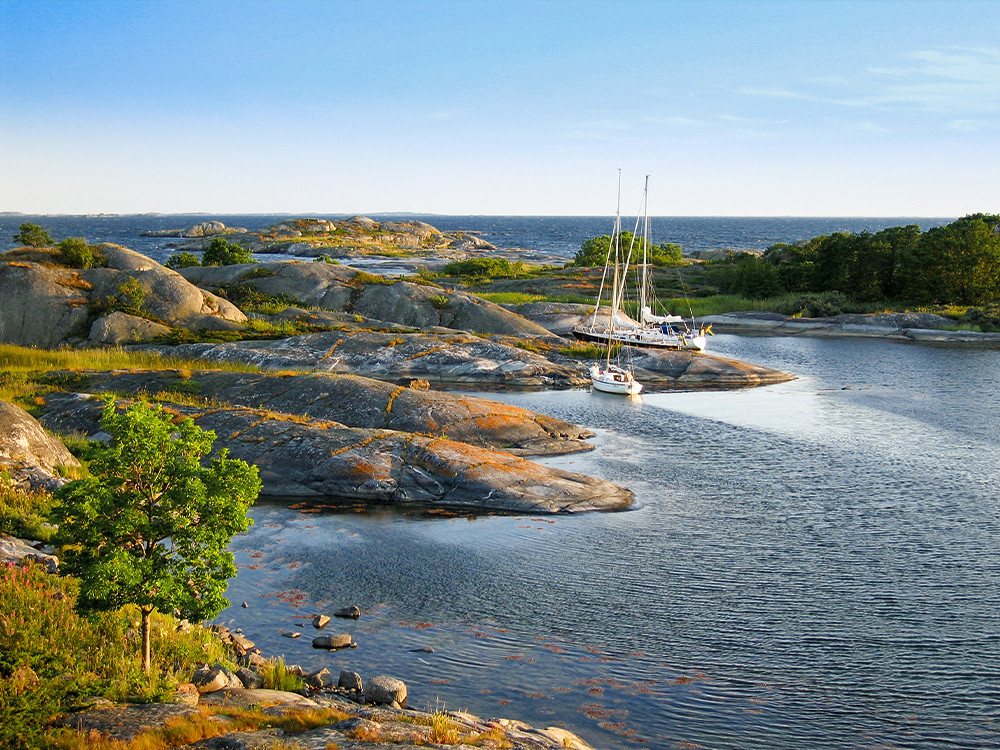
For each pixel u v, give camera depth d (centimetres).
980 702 1540
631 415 4469
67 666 1259
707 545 2423
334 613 1909
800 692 1573
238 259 9781
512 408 3916
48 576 1580
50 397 3731
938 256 9725
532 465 3081
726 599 2025
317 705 1291
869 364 6481
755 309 9744
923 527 2600
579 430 3900
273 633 1792
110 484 1181
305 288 7762
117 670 1271
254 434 3159
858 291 10338
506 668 1650
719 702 1531
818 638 1809
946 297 9594
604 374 5291
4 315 5806
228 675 1387
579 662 1684
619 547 2400
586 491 2888
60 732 1035
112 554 1142
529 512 2739
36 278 5991
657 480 3161
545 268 14062
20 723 1034
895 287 10262
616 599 2020
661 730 1430
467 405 3816
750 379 5612
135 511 1194
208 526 1215
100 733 1040
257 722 1152
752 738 1409
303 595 2022
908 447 3722
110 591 1148
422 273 13425
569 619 1898
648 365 5853
